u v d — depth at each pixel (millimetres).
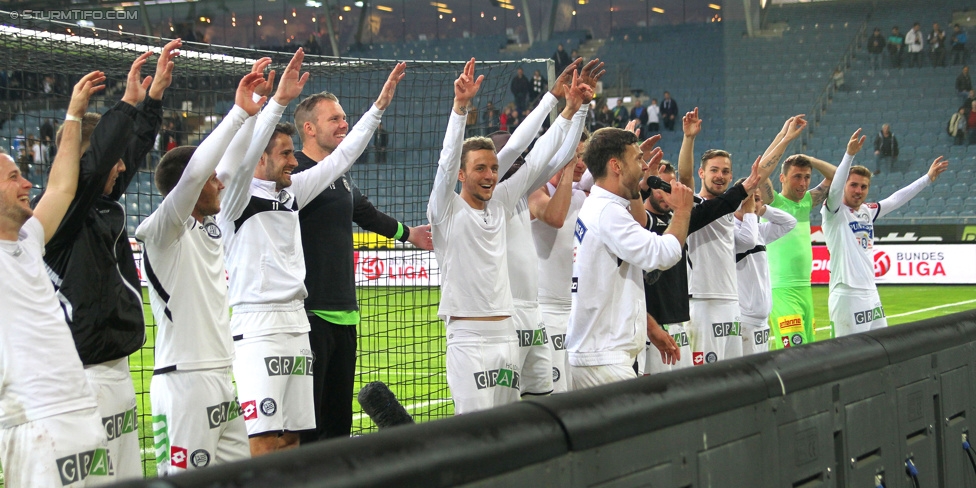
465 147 4363
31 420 2902
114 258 3426
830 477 2844
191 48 6117
